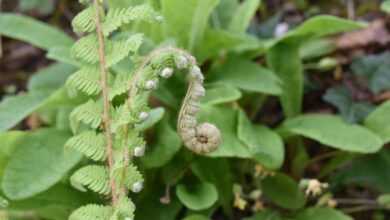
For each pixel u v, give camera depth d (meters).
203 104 0.51
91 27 0.43
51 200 0.47
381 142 0.49
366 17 0.68
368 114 0.56
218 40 0.55
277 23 0.65
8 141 0.47
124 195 0.41
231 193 0.54
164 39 0.54
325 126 0.52
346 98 0.58
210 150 0.43
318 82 0.63
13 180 0.45
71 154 0.46
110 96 0.42
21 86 0.69
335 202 0.54
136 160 0.49
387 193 0.55
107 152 0.42
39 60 0.71
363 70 0.59
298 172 0.57
